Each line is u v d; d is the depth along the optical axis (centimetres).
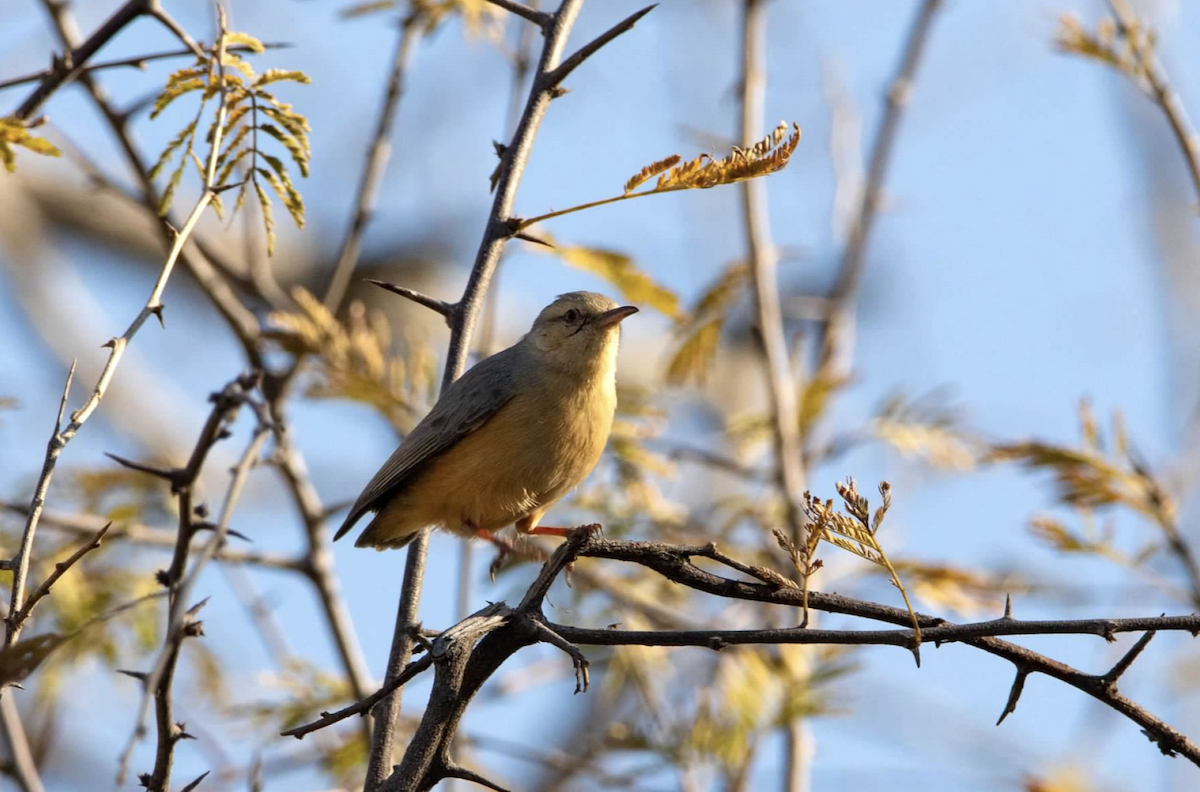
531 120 780
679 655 1286
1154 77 1054
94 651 1148
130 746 498
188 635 583
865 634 563
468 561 1080
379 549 1100
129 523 1218
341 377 1198
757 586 580
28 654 507
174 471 727
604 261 1126
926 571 1262
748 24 1376
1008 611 569
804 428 1420
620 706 1574
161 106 709
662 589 1340
